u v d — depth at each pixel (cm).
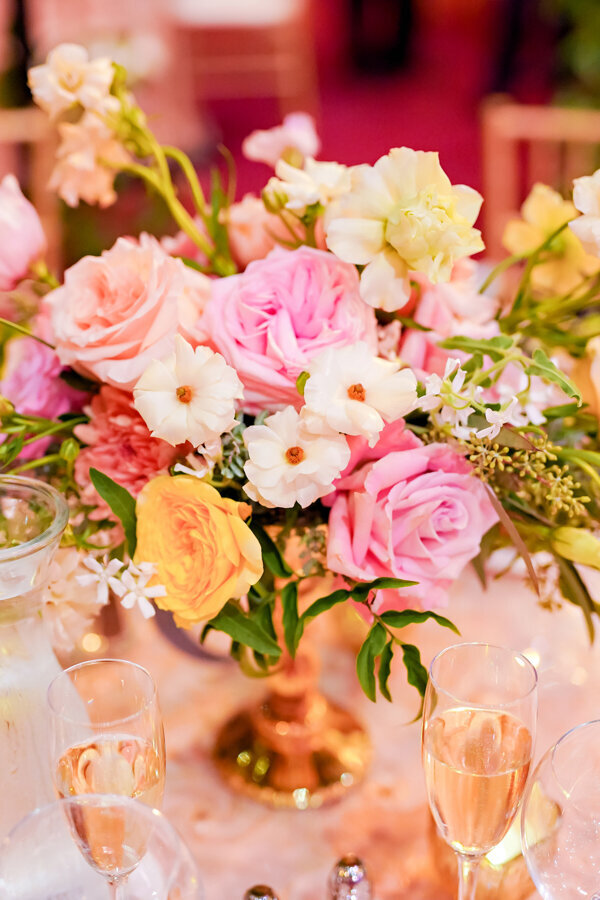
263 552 76
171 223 217
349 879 79
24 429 83
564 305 91
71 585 83
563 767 63
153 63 347
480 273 141
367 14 618
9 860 61
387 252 77
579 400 74
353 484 74
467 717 64
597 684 100
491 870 80
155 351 77
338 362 71
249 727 101
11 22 305
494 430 69
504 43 580
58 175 100
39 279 93
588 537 76
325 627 112
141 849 61
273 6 509
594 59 412
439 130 543
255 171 458
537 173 223
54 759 66
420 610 77
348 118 559
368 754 99
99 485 74
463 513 75
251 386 76
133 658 110
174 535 71
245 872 87
